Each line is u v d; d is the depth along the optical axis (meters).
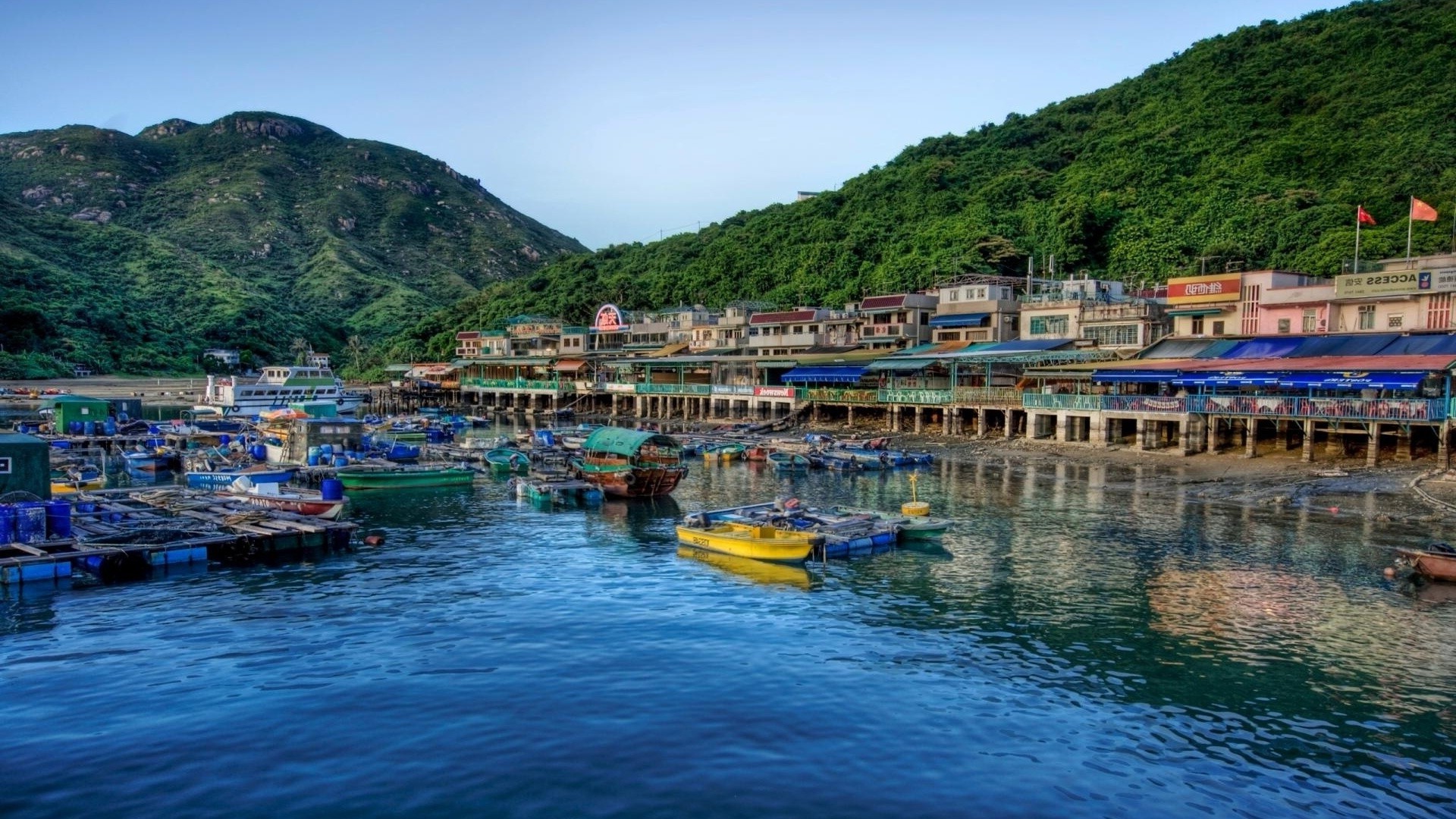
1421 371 55.22
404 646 27.36
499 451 71.12
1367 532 42.62
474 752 20.19
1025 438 78.06
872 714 22.59
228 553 38.56
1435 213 68.62
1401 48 133.75
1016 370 88.69
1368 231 95.88
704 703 23.12
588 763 19.77
